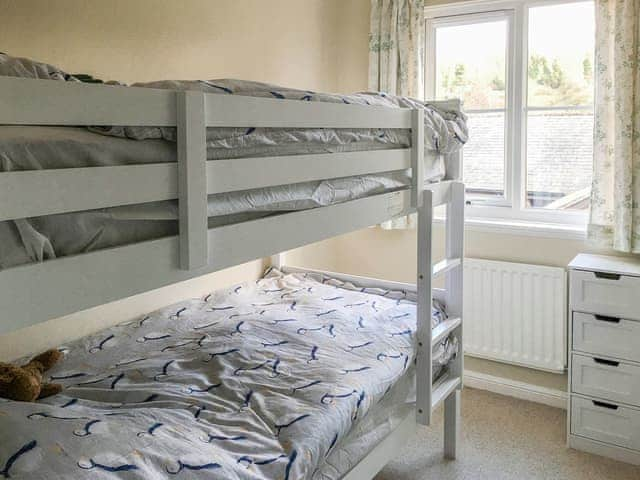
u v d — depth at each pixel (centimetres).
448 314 260
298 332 222
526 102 314
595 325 261
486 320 321
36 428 118
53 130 99
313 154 152
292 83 337
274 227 141
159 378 179
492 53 323
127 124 101
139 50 251
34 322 92
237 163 126
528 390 318
